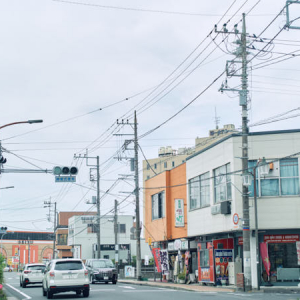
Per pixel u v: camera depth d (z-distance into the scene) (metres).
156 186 41.25
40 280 33.47
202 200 32.97
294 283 27.30
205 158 32.47
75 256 88.44
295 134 27.59
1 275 22.95
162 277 40.44
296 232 27.58
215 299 19.59
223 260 29.47
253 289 25.83
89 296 22.67
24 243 122.12
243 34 25.81
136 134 39.84
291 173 27.41
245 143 25.89
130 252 88.00
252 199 27.61
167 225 38.09
